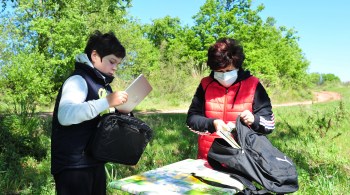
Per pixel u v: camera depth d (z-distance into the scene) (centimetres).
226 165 265
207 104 307
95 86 256
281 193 252
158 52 3372
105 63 260
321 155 646
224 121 300
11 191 458
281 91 3206
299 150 674
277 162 258
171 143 759
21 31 1962
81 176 248
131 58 2605
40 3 1975
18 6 1927
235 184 248
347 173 560
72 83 248
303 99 3359
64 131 249
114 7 2270
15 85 1694
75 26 1880
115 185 243
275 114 1330
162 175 265
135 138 252
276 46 3809
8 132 632
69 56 1900
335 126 984
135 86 255
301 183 484
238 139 266
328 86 6022
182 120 1105
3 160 542
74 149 246
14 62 1688
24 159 583
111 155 246
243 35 3025
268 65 3116
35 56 1816
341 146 749
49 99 1828
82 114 232
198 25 3216
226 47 289
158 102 2150
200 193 228
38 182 478
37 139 652
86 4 2119
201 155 318
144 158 630
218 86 305
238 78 299
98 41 259
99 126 244
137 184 243
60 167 247
